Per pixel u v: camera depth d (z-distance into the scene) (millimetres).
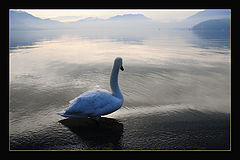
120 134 4078
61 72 9203
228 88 6926
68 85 7289
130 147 3670
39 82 7625
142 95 6285
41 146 3711
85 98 4344
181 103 5699
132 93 6449
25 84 7352
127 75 8641
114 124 4496
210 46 17859
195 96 6242
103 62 11531
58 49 16750
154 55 13734
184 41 23531
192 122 4586
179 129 4273
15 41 23391
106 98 4480
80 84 7422
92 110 4305
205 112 5125
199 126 4402
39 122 4594
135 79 8039
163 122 4582
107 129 4273
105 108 4414
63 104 5594
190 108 5363
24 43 21141
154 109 5297
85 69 9820
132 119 4734
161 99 5969
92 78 8258
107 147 3666
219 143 3795
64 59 12367
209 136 4020
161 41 24156
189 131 4191
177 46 18453
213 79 8023
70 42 23328
